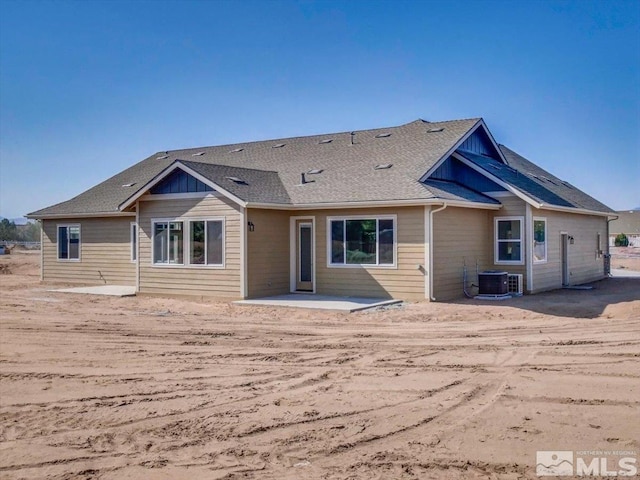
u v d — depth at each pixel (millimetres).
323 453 6105
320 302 17406
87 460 6035
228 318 15320
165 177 19828
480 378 8836
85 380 9125
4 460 6047
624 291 21375
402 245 17859
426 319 14734
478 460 5852
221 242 18734
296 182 20891
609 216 28609
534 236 20484
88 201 25781
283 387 8586
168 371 9609
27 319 15195
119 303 18750
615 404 7477
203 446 6363
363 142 23406
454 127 22266
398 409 7473
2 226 81750
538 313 15430
